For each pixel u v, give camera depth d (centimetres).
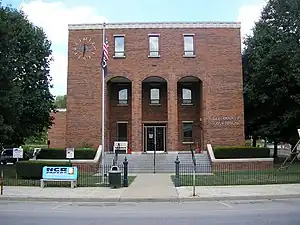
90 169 3084
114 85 4088
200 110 3931
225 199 1698
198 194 1780
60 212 1311
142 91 4075
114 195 1772
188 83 4075
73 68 3709
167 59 3722
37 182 2255
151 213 1279
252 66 4012
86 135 3647
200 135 3988
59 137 5728
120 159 3319
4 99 2625
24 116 3716
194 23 3750
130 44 3744
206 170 3077
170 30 3756
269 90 3875
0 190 1923
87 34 3741
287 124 3794
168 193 1820
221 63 3719
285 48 3494
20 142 3988
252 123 4241
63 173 2067
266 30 3819
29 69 3691
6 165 4156
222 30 3753
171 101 3672
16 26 3225
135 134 3644
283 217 1154
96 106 3672
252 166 3122
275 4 3762
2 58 2673
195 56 3722
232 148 3241
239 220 1101
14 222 1083
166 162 3253
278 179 2375
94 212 1312
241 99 3684
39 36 3884
